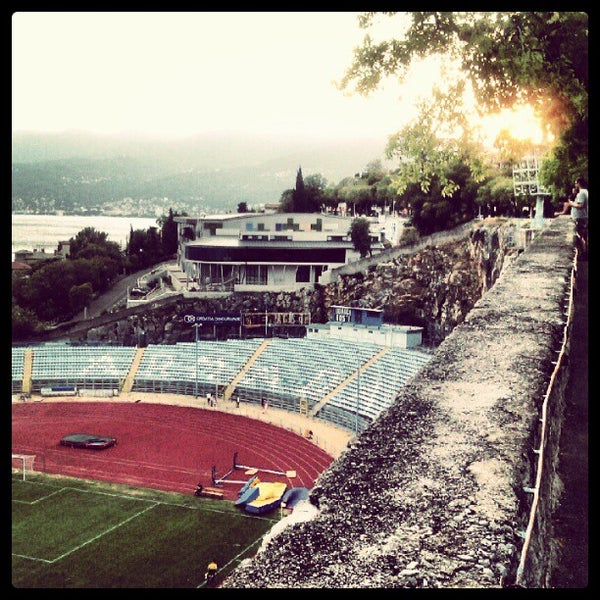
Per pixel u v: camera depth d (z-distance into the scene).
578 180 39.28
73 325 121.94
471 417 13.93
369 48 25.61
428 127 26.88
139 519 54.59
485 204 116.31
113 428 83.75
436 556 9.07
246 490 59.25
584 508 15.56
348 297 119.56
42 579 43.84
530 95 25.28
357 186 187.00
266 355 105.19
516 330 20.62
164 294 137.88
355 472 11.73
